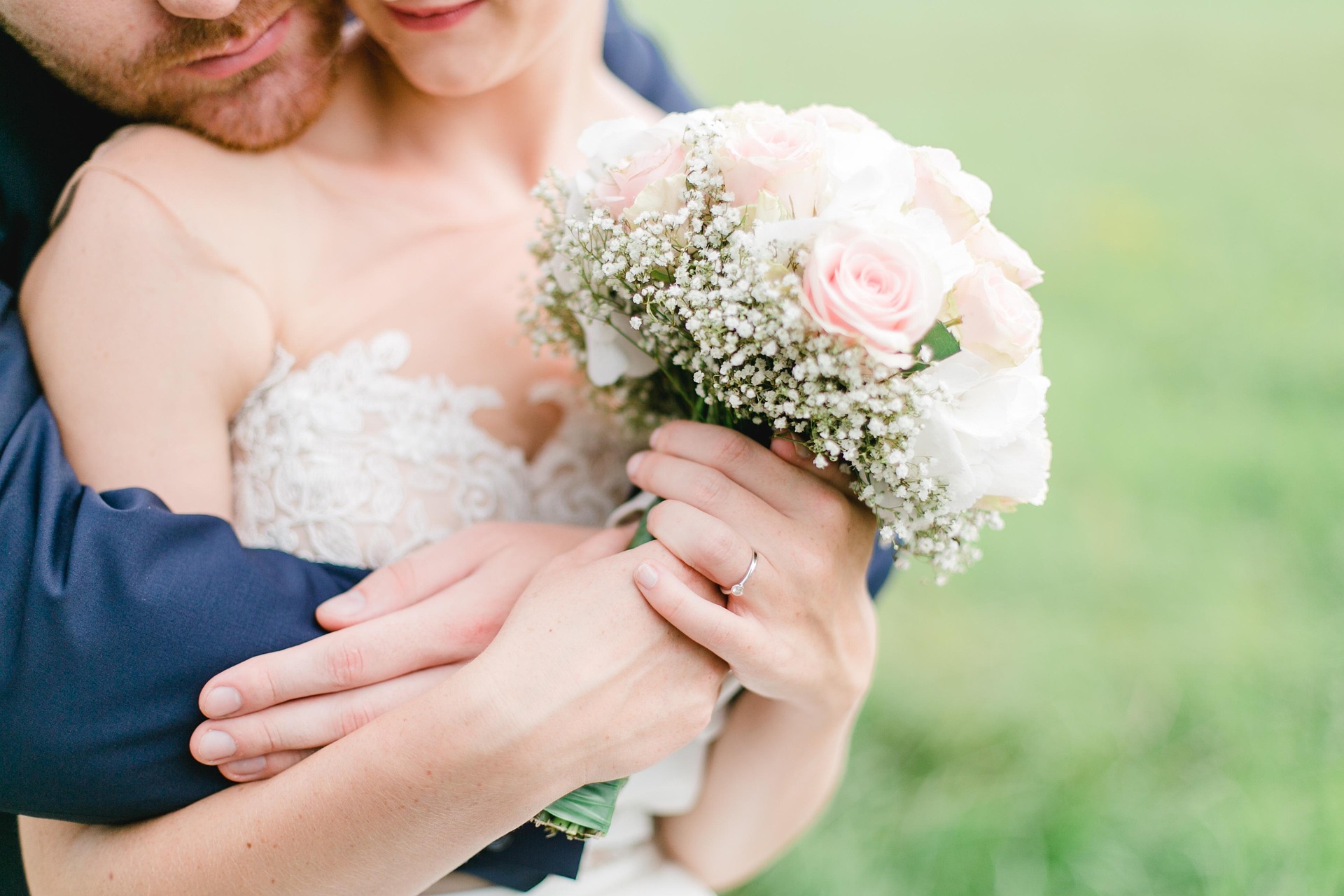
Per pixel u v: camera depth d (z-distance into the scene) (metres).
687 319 0.98
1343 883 2.46
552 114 1.41
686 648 1.06
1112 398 4.13
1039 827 2.57
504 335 1.33
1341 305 4.87
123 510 1.04
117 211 1.12
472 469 1.29
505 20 1.13
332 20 1.17
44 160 1.25
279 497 1.21
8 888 1.43
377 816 0.97
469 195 1.35
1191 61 8.05
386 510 1.23
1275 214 5.71
